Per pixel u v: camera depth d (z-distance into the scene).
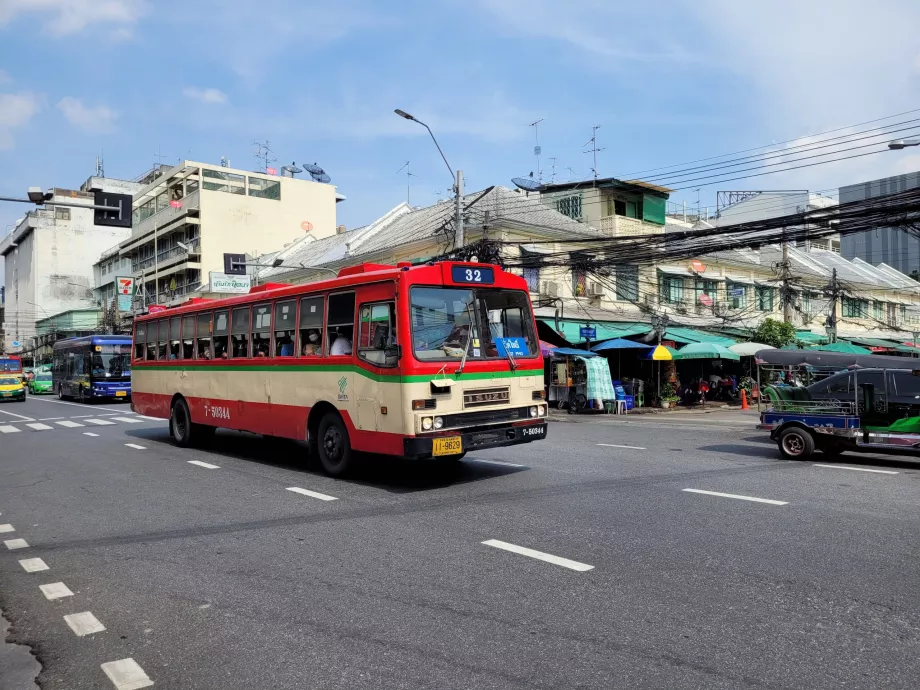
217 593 5.09
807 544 5.91
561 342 24.45
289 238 50.72
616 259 21.14
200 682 3.67
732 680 3.50
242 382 11.62
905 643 3.90
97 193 14.76
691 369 28.41
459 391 8.64
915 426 10.21
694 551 5.75
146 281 54.69
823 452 12.15
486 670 3.69
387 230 32.81
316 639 4.18
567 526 6.66
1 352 81.69
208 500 8.52
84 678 3.78
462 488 8.71
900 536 6.16
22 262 74.56
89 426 19.67
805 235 14.44
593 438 14.59
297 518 7.37
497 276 9.45
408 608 4.64
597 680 3.54
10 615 4.77
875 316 41.22
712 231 15.36
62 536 6.98
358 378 9.03
